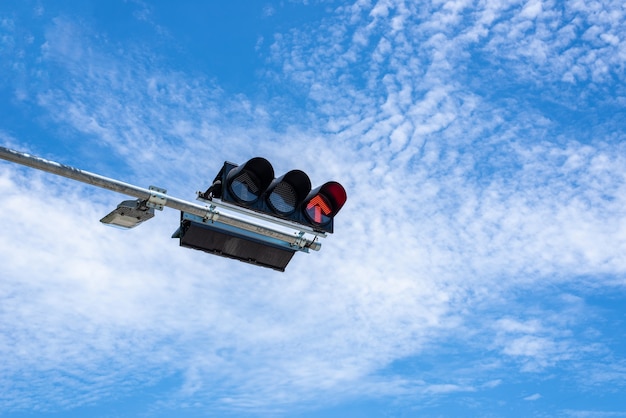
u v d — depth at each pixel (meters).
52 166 8.72
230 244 10.30
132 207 9.52
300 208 10.21
